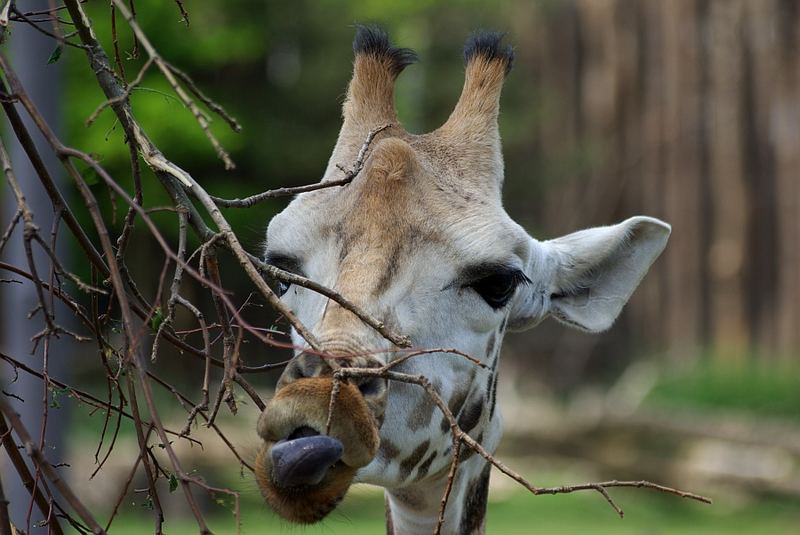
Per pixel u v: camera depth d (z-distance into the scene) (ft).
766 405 74.59
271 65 74.02
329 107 73.67
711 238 93.20
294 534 36.86
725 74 92.17
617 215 96.48
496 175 16.11
